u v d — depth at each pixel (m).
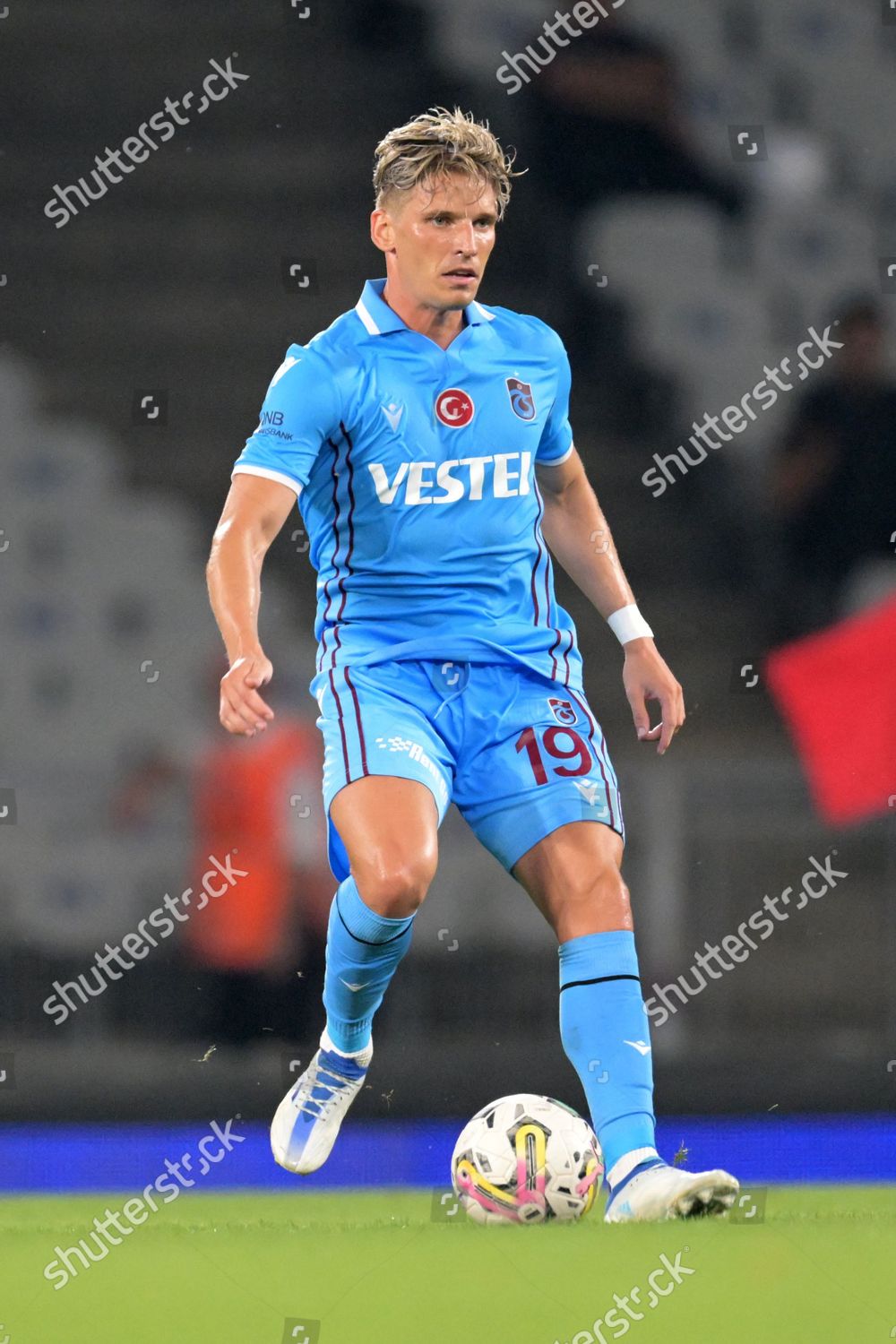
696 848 32.81
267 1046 33.19
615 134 45.59
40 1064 31.97
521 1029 33.75
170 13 46.66
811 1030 32.97
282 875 33.69
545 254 44.81
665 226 44.97
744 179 45.53
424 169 12.72
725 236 45.06
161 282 44.41
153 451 42.41
